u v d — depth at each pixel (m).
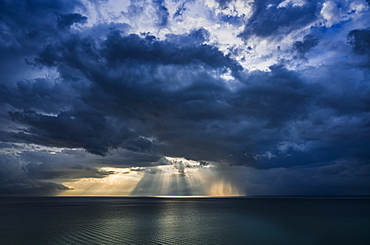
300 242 30.83
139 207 102.69
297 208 94.31
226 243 29.83
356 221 52.06
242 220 54.31
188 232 37.59
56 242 29.47
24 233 35.53
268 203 141.12
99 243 28.97
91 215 63.97
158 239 31.73
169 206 112.50
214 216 64.00
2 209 83.81
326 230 39.84
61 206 104.56
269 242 30.64
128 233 36.09
